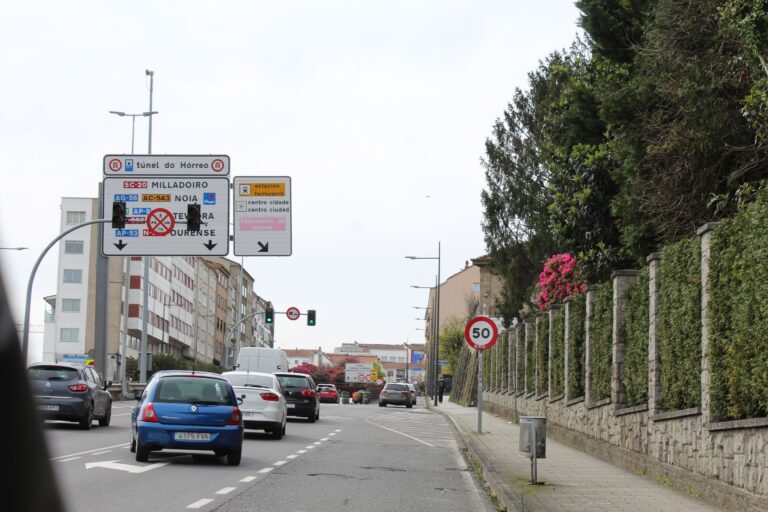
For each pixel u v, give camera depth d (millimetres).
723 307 11711
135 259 102938
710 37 16406
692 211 17500
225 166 32188
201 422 17078
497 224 48875
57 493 1015
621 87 20859
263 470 16578
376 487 14281
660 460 14758
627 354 17500
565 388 24750
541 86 49031
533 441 13641
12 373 962
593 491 12688
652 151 17594
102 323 40312
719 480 11680
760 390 10336
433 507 12141
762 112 14055
